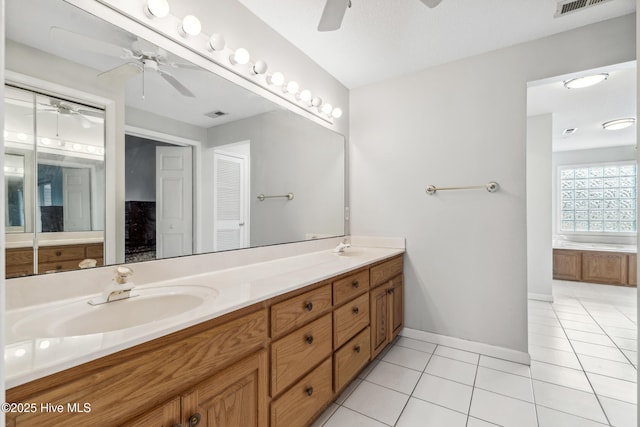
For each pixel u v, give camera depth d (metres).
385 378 1.94
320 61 2.37
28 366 0.61
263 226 1.94
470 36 2.05
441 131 2.43
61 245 1.07
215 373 0.98
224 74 1.63
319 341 1.49
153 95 1.34
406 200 2.58
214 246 1.62
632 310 3.34
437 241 2.45
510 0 1.70
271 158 2.00
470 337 2.31
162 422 0.82
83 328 0.96
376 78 2.65
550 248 3.68
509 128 2.18
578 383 1.87
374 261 2.03
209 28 1.54
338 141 2.70
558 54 2.02
